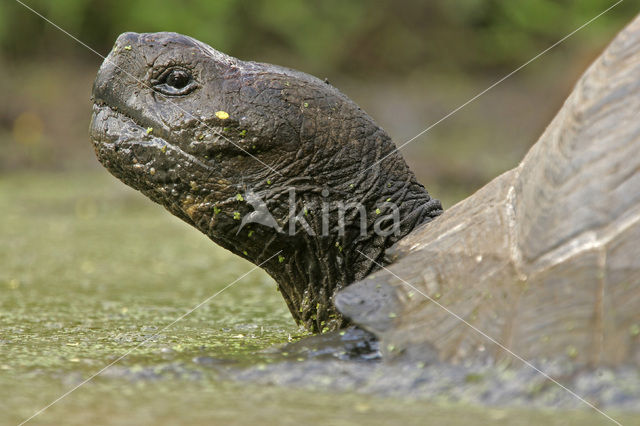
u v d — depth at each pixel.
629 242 7.86
